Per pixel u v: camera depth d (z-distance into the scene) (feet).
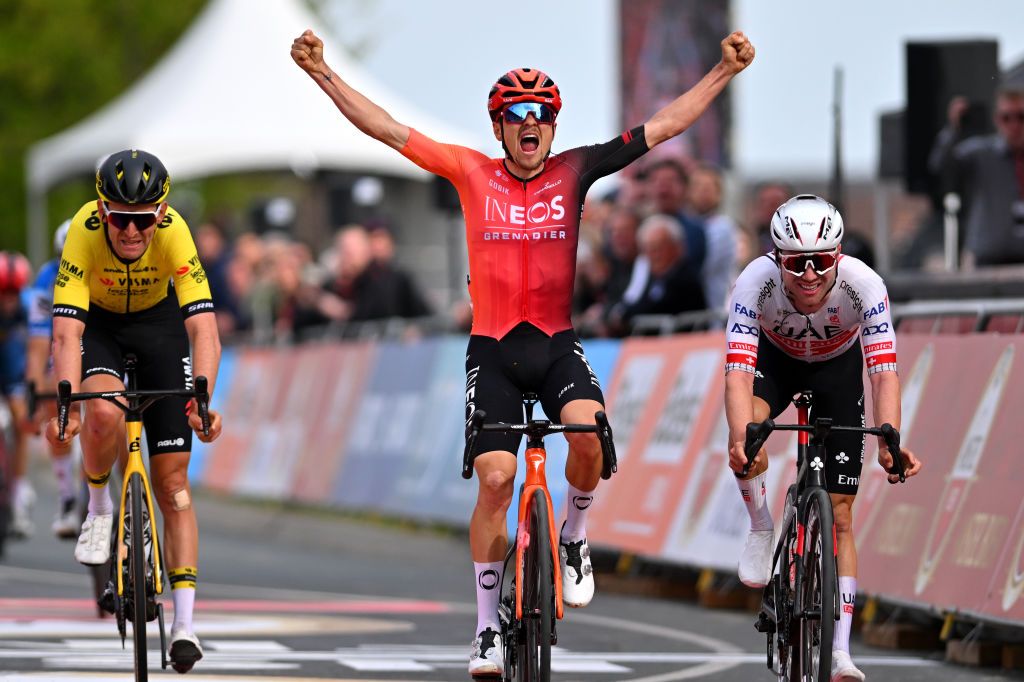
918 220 199.11
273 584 115.85
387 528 147.95
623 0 161.48
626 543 110.73
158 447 66.90
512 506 117.50
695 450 104.94
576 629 91.71
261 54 234.99
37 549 136.26
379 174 237.86
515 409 62.54
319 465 164.45
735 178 162.40
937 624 82.89
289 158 228.43
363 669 74.43
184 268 65.82
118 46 364.17
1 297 125.18
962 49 116.78
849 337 64.64
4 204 346.13
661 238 117.19
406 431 148.25
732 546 97.50
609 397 119.85
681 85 160.56
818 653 59.57
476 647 61.67
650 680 72.49
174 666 65.10
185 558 66.33
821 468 61.67
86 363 66.90
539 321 63.31
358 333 167.63
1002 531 75.31
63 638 83.71
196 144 226.79
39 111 349.41
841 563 62.80
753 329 63.93
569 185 64.03
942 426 83.05
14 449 127.44
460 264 173.78
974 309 84.43
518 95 62.54
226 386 194.08
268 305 212.23
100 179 62.54
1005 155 111.34
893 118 128.98
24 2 346.74
